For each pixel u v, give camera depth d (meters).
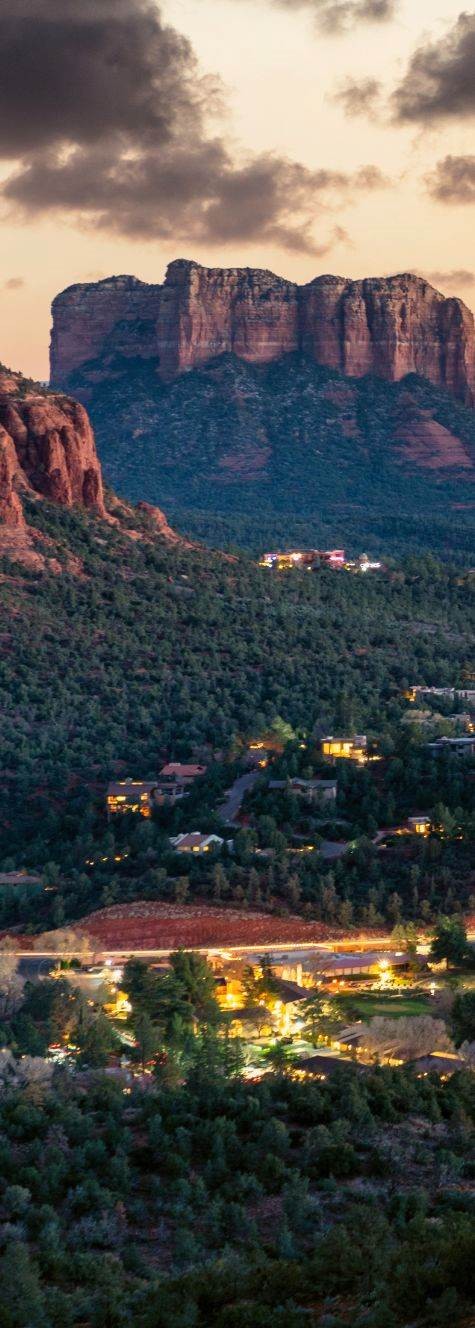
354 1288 107.00
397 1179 131.38
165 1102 145.25
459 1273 101.25
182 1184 126.88
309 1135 136.25
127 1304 107.88
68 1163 131.62
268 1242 119.88
